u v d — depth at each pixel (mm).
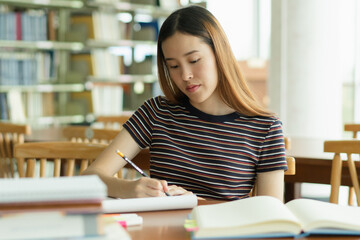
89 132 2678
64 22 4715
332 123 4508
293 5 4504
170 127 1646
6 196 819
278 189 1566
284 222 986
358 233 1012
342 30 5328
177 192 1354
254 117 1615
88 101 4895
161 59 1645
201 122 1615
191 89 1521
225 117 1609
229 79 1560
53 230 830
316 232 1008
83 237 836
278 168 1575
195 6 1557
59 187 841
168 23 1515
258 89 7672
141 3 5188
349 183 2135
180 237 1034
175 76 1538
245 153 1581
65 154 1845
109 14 4973
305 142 2754
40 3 4410
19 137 2824
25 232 823
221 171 1569
